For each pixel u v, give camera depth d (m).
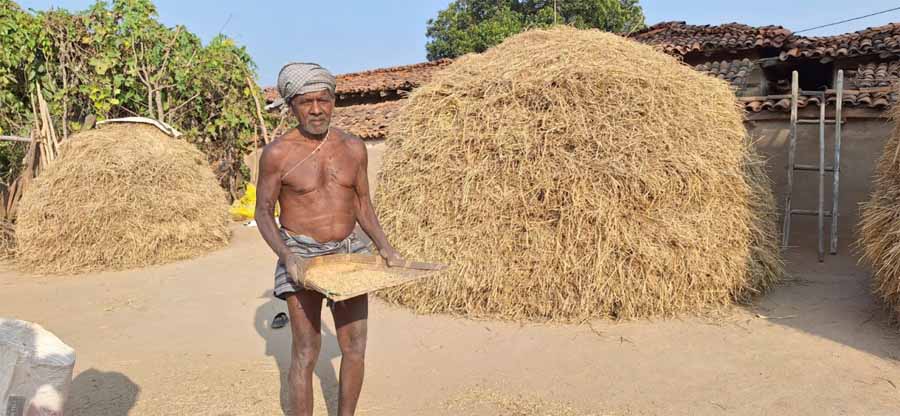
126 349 4.79
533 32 6.41
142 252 7.86
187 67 11.70
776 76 13.43
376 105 14.99
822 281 6.45
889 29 11.59
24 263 7.76
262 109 13.05
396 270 3.04
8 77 9.69
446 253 5.48
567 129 5.30
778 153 8.80
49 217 7.62
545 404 3.69
